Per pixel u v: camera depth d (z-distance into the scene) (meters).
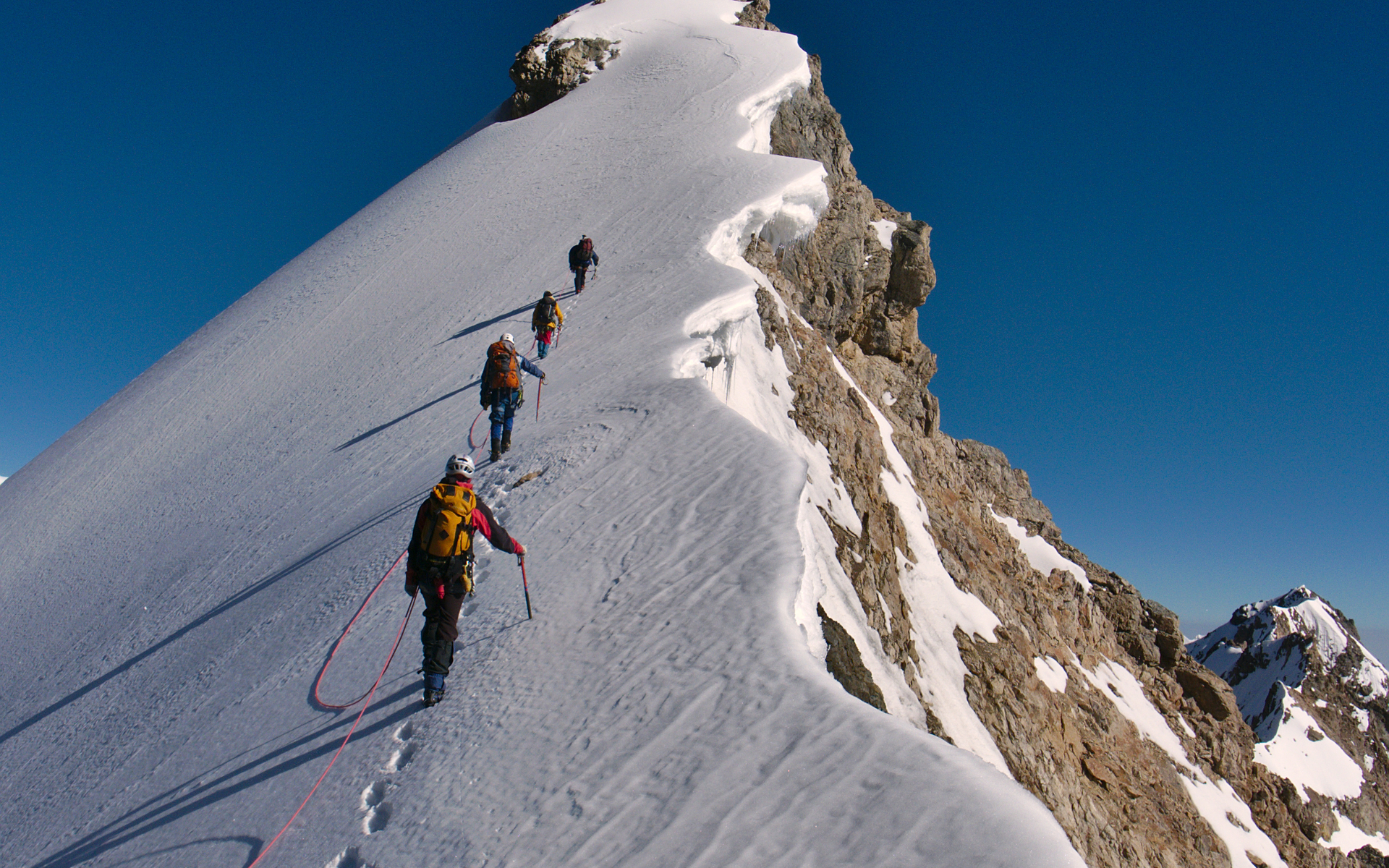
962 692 19.91
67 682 11.82
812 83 41.16
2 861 7.50
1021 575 30.92
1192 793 27.20
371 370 21.17
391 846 4.70
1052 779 19.81
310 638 8.50
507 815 4.46
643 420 10.78
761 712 4.49
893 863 3.25
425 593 6.23
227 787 6.36
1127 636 35.09
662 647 5.53
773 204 25.53
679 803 4.00
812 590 6.50
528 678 5.80
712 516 7.46
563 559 7.59
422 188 38.44
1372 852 50.88
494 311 21.84
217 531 15.40
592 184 30.59
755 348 20.64
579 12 53.56
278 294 32.75
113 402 30.12
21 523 21.25
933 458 33.72
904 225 36.97
